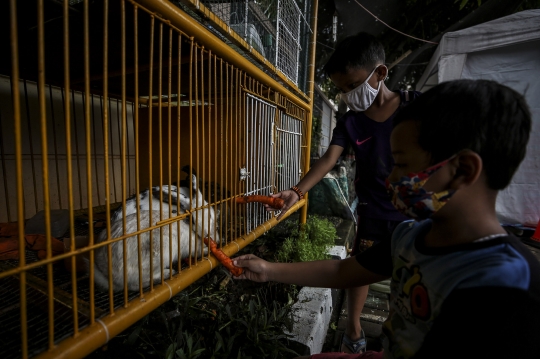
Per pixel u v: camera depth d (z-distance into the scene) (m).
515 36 3.86
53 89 2.77
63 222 2.23
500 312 0.58
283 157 2.55
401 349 0.80
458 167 0.64
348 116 1.87
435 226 0.77
